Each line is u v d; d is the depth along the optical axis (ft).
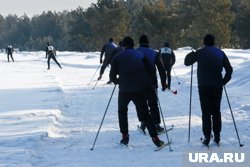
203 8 225.56
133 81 26.04
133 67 25.99
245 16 222.28
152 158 23.99
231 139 28.09
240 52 134.00
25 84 67.97
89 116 38.86
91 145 27.58
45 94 54.24
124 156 24.62
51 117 35.99
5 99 49.42
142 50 28.53
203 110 26.40
